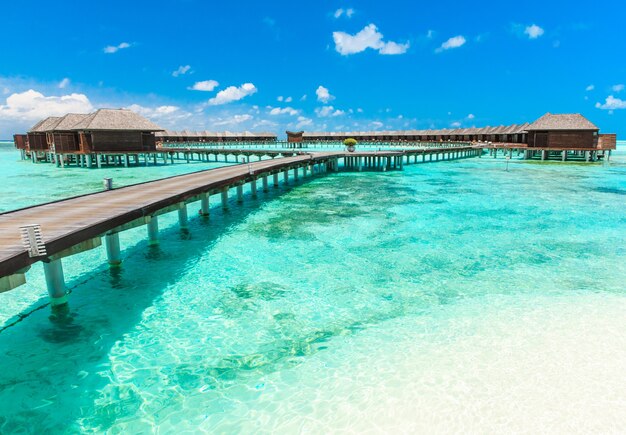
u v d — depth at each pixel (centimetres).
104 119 3656
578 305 766
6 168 3731
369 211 1673
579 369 552
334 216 1580
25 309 779
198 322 725
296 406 495
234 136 8700
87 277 944
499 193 2136
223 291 862
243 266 1014
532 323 695
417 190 2267
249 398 514
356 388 527
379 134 8731
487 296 819
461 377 541
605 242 1194
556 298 802
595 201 1878
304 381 546
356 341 650
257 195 2122
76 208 930
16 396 525
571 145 3925
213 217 1580
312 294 841
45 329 704
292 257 1080
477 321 707
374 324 708
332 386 533
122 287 885
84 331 695
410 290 857
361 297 824
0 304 801
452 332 670
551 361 573
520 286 869
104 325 717
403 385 529
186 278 937
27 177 2984
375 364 582
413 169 3541
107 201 1030
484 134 6462
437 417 464
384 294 838
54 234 671
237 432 452
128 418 480
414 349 620
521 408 474
